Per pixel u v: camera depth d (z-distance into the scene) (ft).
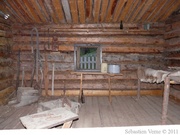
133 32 17.15
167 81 9.43
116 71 15.05
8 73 15.64
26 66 17.21
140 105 14.43
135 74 17.53
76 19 15.89
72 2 13.00
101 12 14.80
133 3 13.55
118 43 17.25
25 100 14.11
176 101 15.38
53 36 17.07
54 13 14.89
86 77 17.47
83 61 18.10
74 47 17.20
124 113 12.48
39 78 17.20
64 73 17.43
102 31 17.12
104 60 17.39
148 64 17.49
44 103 12.56
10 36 16.35
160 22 17.07
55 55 17.37
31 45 16.48
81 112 12.65
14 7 13.99
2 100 14.02
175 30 15.08
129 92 17.52
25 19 16.01
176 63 15.23
